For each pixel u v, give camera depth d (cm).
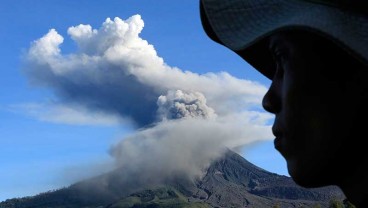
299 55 165
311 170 164
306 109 163
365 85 157
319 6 160
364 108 158
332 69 161
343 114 159
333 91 160
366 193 160
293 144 166
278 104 175
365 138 159
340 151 160
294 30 167
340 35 150
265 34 169
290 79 167
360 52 147
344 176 164
